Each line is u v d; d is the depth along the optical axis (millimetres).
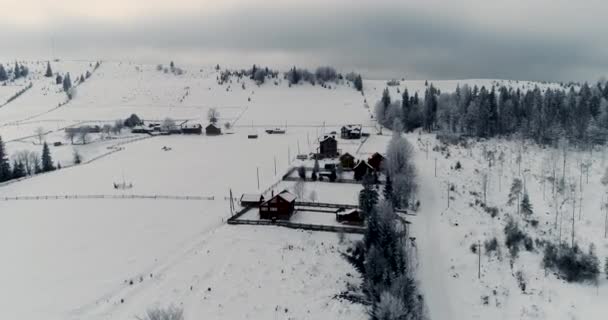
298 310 53594
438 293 61594
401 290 53812
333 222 76938
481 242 74250
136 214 81812
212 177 107125
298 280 59438
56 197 92125
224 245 68062
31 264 61938
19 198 91938
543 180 99562
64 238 70812
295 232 73312
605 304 57219
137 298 54094
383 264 57625
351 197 90062
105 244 68625
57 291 55156
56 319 49500
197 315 51344
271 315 52406
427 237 76250
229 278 58969
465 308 58719
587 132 128125
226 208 84938
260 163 121625
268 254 65438
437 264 68438
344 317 53000
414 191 92188
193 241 69938
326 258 65562
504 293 61531
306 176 106688
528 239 73750
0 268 60750
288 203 78000
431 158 120812
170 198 91000
